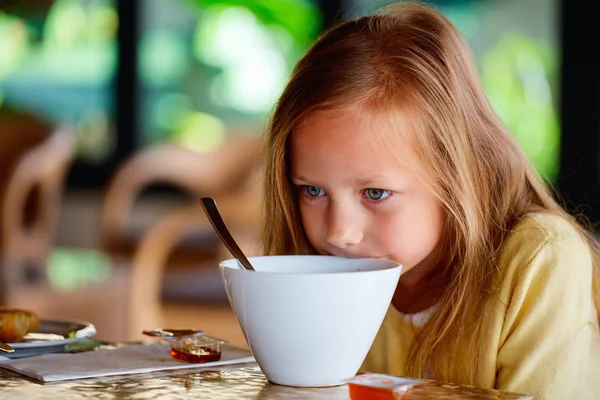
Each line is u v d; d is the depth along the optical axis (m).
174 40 5.20
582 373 1.10
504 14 4.09
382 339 1.27
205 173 4.09
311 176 1.08
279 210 1.21
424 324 1.21
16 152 3.80
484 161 1.20
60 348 1.04
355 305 0.85
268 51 4.94
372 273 0.85
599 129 4.07
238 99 5.04
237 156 4.11
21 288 2.50
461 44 1.23
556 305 1.10
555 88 4.10
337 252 1.09
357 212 1.08
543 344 1.09
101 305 2.72
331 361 0.85
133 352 1.00
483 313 1.14
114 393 0.82
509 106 4.12
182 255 3.40
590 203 4.08
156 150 4.09
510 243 1.16
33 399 0.80
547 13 4.07
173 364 0.93
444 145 1.12
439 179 1.11
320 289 0.83
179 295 3.18
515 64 4.11
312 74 1.11
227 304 3.17
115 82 5.33
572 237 1.15
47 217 3.70
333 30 1.23
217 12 5.07
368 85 1.08
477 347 1.14
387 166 1.06
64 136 3.78
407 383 0.80
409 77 1.11
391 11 1.24
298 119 1.09
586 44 4.05
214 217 0.98
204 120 5.15
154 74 5.26
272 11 4.89
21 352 1.01
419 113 1.10
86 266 3.14
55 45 5.40
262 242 1.31
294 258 1.01
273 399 0.81
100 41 5.34
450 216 1.14
